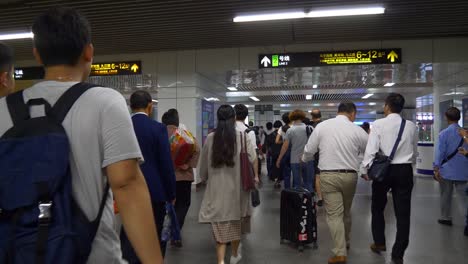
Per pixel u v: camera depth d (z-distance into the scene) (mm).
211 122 12523
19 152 1036
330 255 4582
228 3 6949
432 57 9547
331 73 11273
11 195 1017
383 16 7750
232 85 14508
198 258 4523
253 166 4172
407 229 4160
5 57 1979
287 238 4922
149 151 3309
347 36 9258
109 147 1126
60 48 1217
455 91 10797
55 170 1032
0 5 6980
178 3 6949
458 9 7324
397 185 4207
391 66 9992
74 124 1116
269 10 7359
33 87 1213
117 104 1183
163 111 10781
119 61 10898
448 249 4801
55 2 6863
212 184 3984
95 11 7324
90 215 1113
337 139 4215
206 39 9508
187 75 10680
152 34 8977
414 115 23484
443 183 6078
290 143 7180
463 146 5785
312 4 7035
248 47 10344
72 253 1019
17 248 988
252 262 4340
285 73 11242
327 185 4227
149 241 1151
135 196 1149
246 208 4102
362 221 6344
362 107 29812
